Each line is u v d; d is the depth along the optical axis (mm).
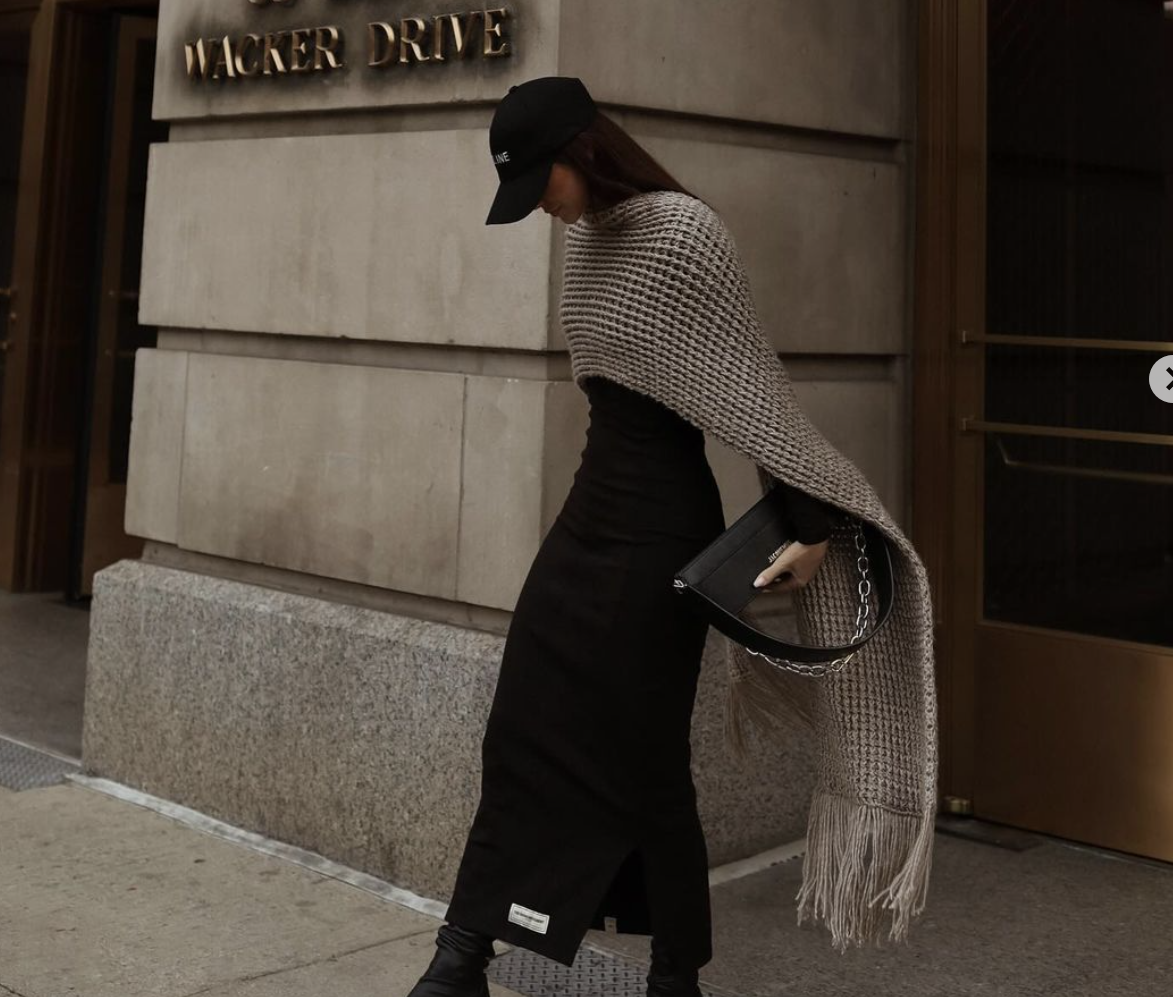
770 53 4008
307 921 3725
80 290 7711
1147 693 3998
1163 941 3553
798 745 4203
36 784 4777
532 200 2678
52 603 7504
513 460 3773
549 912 2828
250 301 4430
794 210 4074
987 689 4305
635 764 2812
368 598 4195
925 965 3430
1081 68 4055
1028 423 4188
